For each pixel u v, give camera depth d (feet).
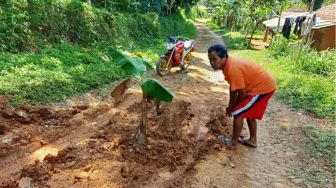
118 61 16.71
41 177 14.46
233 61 17.02
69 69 29.73
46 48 33.99
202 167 16.46
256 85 17.33
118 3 64.44
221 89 33.17
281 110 26.73
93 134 19.33
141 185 14.61
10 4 33.35
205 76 38.45
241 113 17.93
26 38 32.68
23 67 27.04
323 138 20.92
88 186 14.16
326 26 49.98
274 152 19.11
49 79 25.84
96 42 42.60
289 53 49.34
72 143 18.06
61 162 15.98
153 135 19.66
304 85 32.76
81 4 43.55
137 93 28.43
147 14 71.05
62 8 39.52
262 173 16.67
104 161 16.33
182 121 22.45
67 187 13.98
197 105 26.63
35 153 16.72
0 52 28.96
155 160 16.83
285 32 61.41
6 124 18.85
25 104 21.74
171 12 106.83
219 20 148.56
